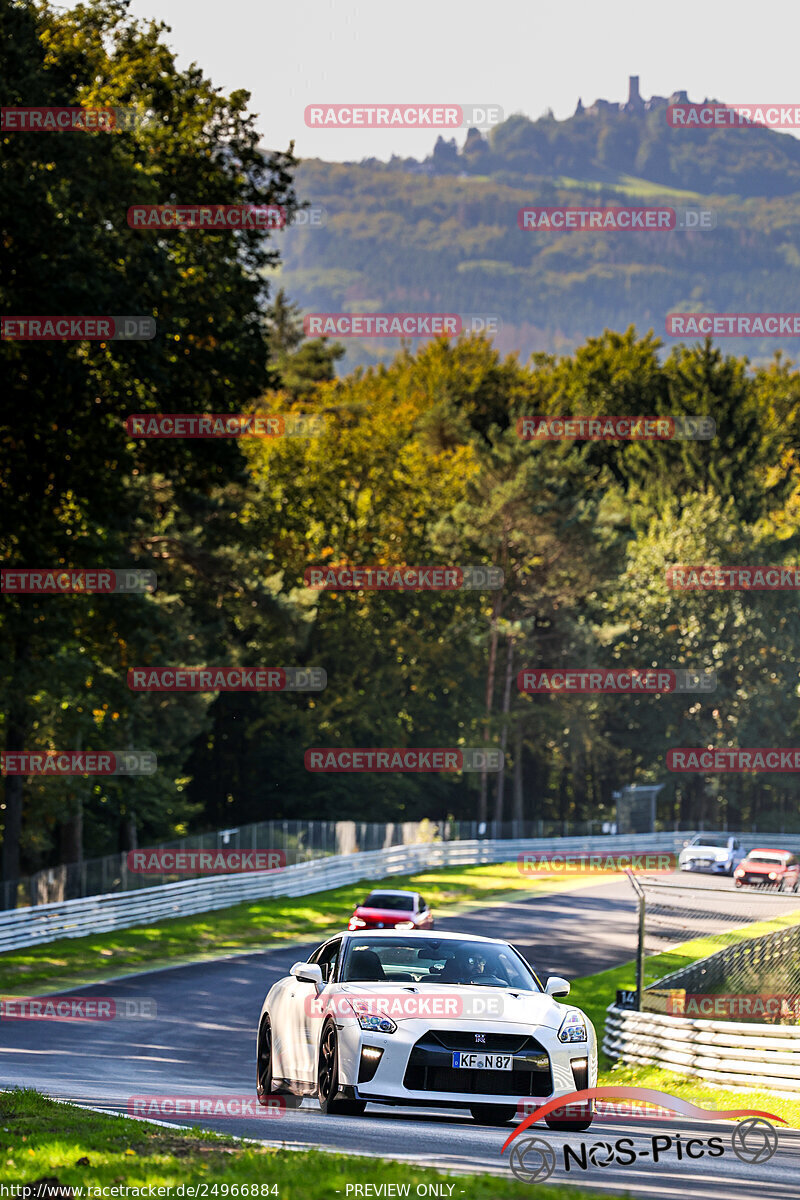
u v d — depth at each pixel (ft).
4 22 338.13
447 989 132.26
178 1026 298.97
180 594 638.53
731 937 490.90
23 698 481.05
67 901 460.96
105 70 407.85
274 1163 97.30
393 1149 114.73
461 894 635.66
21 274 327.88
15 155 329.72
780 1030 213.87
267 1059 151.23
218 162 413.39
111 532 449.06
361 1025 126.72
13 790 472.85
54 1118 118.42
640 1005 288.30
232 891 564.30
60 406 338.13
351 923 400.47
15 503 353.72
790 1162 132.46
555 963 428.97
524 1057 126.41
